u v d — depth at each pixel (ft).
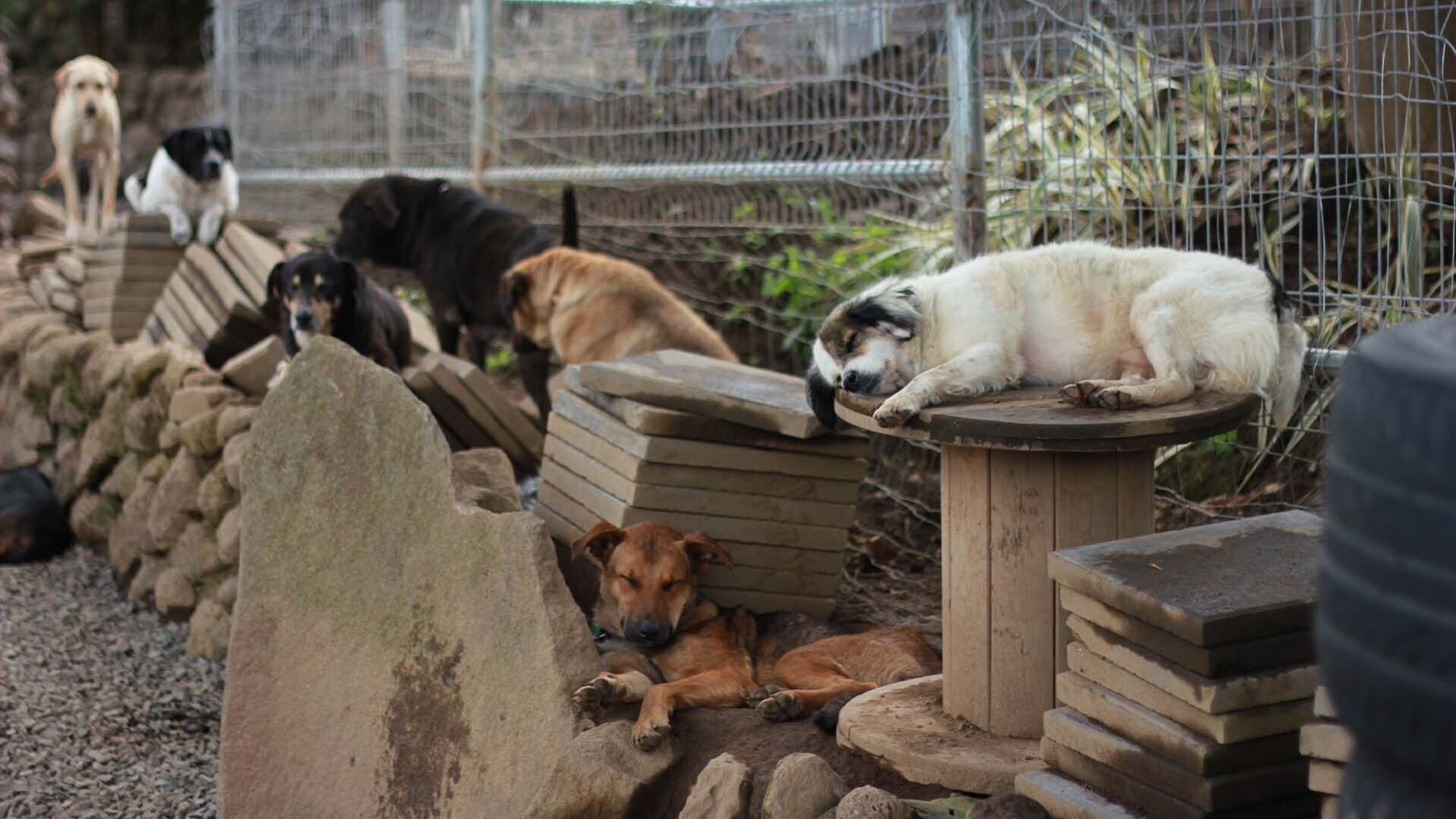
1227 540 9.13
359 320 18.94
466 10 25.70
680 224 21.93
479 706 11.91
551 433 15.05
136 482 21.04
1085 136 16.88
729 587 13.47
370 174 28.94
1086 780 8.75
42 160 50.78
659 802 10.63
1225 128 13.29
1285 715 8.04
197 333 21.94
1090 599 8.76
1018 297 10.84
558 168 23.30
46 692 16.98
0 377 26.22
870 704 10.76
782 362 21.54
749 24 19.17
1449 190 14.17
